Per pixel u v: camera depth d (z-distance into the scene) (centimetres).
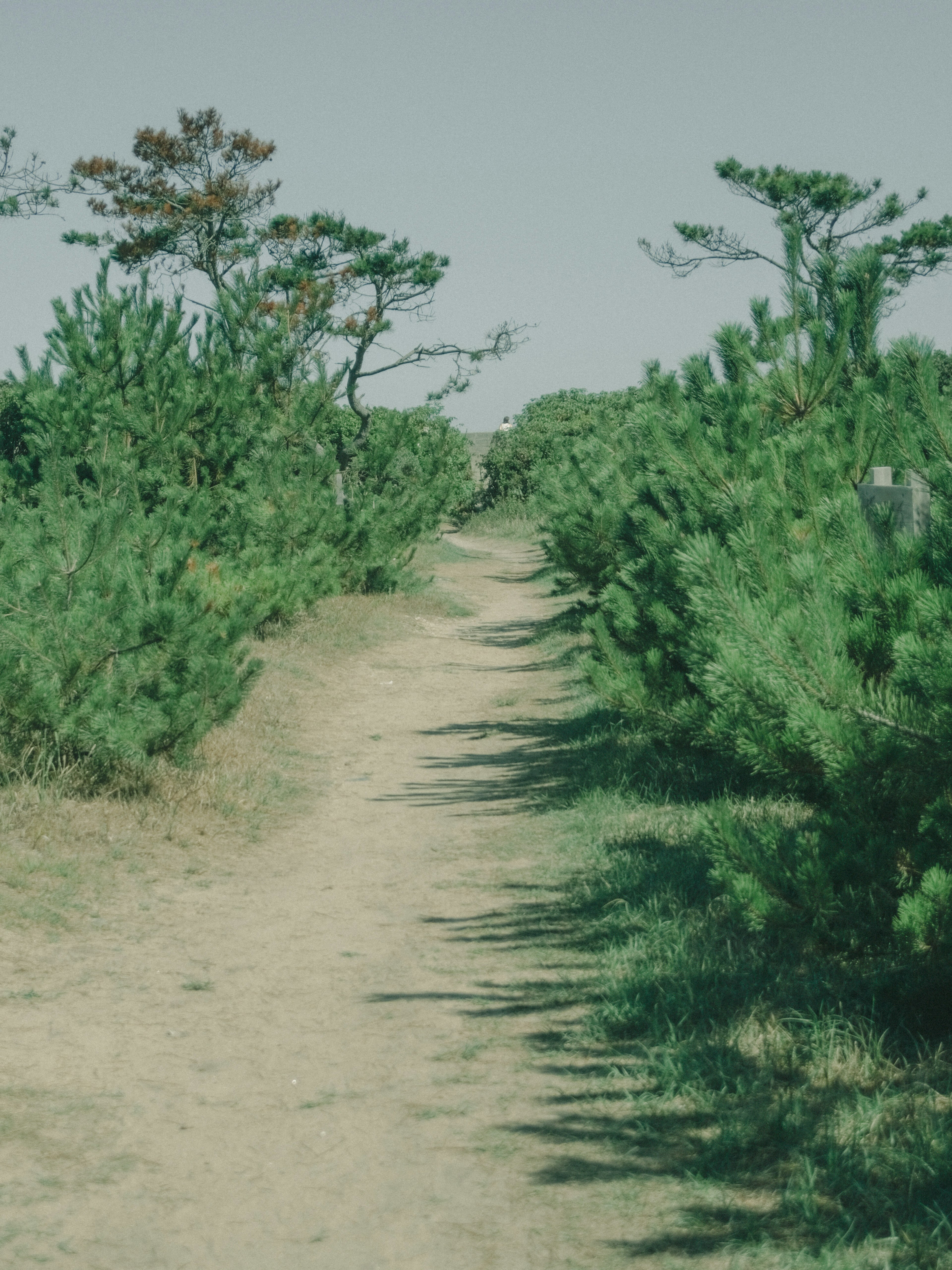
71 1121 403
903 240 2998
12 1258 318
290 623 1689
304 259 3503
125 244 3294
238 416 1769
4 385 2161
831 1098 398
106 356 1639
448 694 1460
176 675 828
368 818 891
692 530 688
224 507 1736
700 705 700
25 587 793
